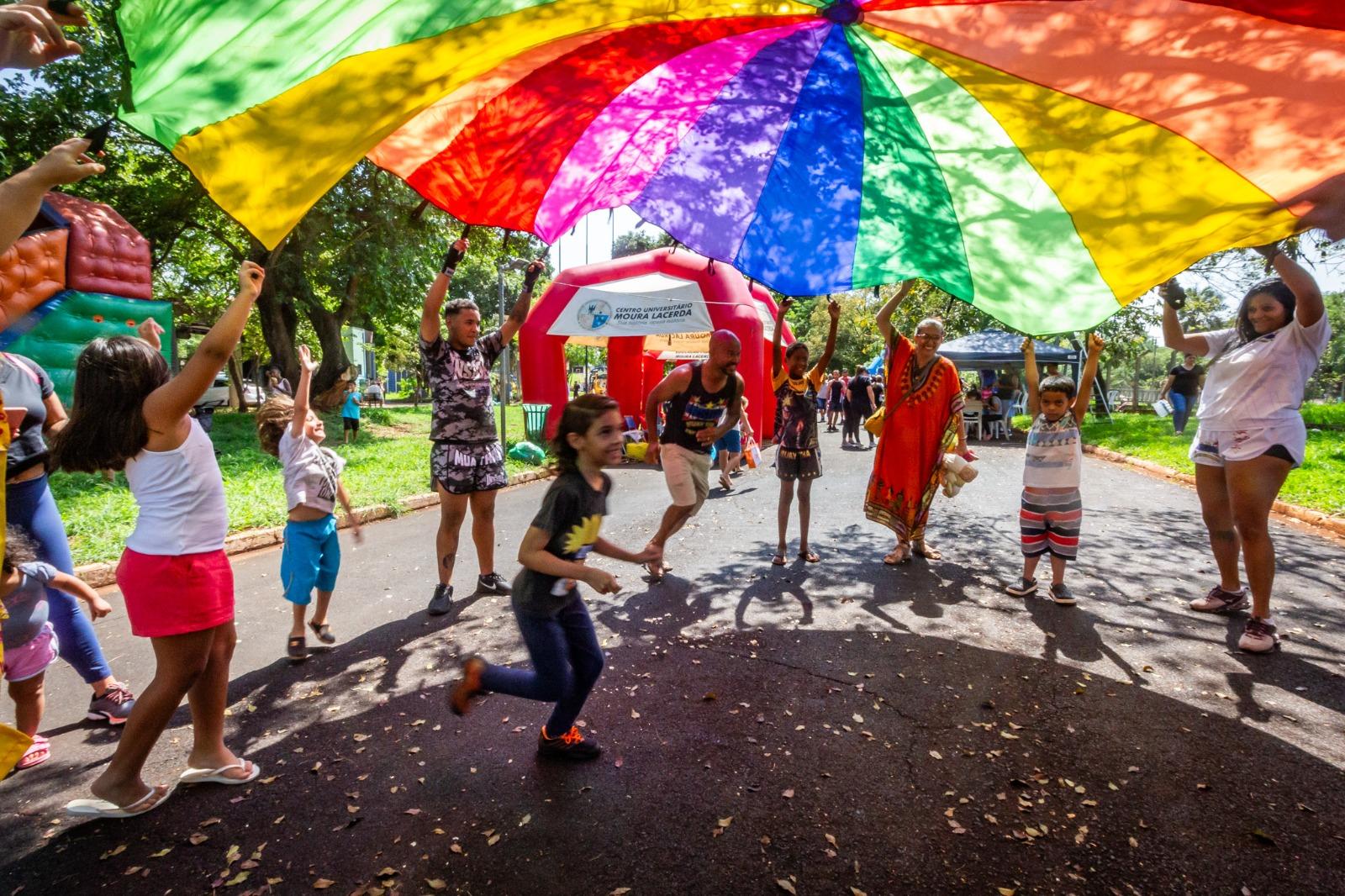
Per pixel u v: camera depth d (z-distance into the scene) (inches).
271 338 852.0
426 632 180.4
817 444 235.3
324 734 130.4
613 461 110.0
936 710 135.3
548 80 128.9
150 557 99.3
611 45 122.5
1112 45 102.6
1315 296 143.9
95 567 229.1
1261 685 142.7
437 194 149.8
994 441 735.1
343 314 901.8
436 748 125.0
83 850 98.9
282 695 146.1
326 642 171.3
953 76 123.3
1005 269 158.1
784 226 176.9
